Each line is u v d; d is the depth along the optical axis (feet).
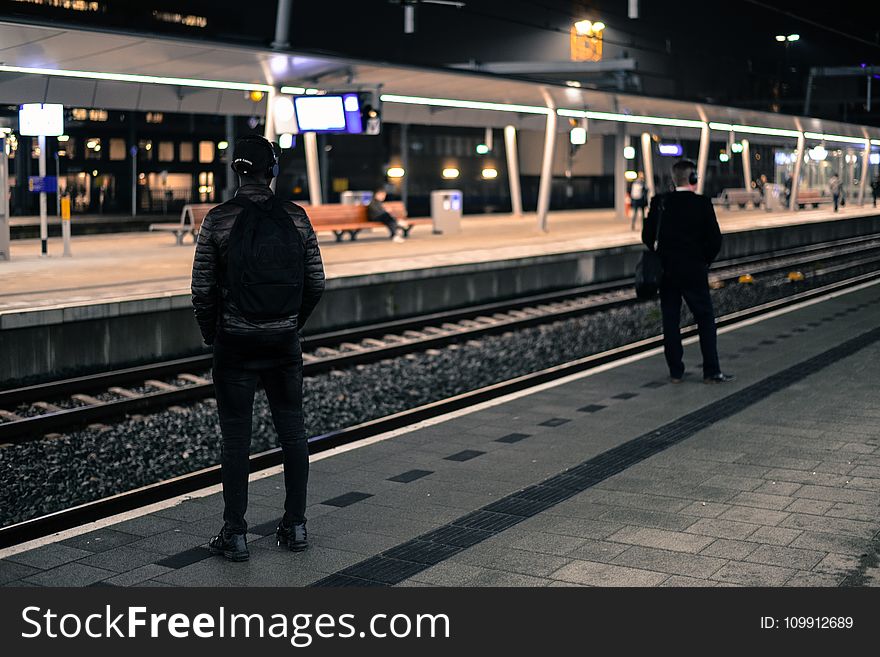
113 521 18.44
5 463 27.04
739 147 161.38
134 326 40.09
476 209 168.45
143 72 61.36
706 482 19.95
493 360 43.55
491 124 113.19
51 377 37.27
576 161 220.64
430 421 26.45
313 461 22.18
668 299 30.71
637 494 19.24
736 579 14.92
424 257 62.95
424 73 69.97
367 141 181.37
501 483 20.25
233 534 16.19
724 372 32.14
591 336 50.78
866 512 17.89
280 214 16.17
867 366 32.32
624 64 113.70
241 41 56.70
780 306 51.72
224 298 16.15
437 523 17.79
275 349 16.31
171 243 76.59
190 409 32.99
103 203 163.53
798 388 29.17
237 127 174.70
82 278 48.52
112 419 31.45
